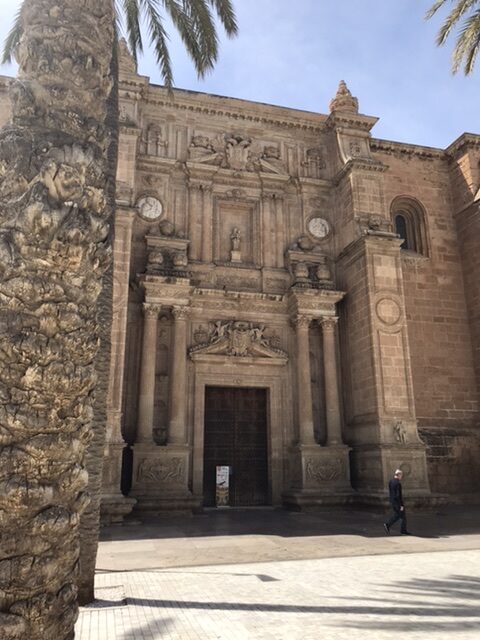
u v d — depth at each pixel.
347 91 26.27
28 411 3.61
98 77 4.71
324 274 23.77
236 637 5.75
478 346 25.47
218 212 24.11
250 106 25.30
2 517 3.49
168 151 23.84
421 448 20.23
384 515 18.67
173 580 8.92
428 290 26.14
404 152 28.09
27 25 4.71
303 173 25.59
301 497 19.95
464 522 16.95
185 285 21.14
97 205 4.05
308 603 7.27
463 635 5.75
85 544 7.39
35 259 3.72
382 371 20.92
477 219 26.23
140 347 20.94
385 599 7.44
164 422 20.64
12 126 4.20
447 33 15.93
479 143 27.45
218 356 21.84
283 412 22.31
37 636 3.47
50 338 3.75
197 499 19.17
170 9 12.67
